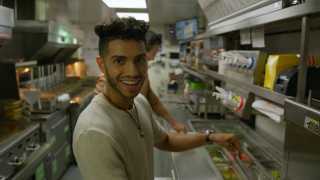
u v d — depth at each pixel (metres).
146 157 1.16
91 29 7.14
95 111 1.02
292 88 1.19
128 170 1.04
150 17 5.66
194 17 4.90
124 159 1.02
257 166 1.66
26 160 2.26
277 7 1.23
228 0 2.05
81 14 5.57
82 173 0.98
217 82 2.89
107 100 1.07
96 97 1.09
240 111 1.86
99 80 1.24
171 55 7.13
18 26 3.79
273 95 1.27
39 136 2.82
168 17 5.59
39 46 3.90
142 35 0.98
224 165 1.83
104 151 0.94
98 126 0.96
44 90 4.41
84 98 4.37
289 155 1.08
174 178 1.92
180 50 6.17
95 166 0.93
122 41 0.95
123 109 1.09
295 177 1.04
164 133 1.46
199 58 3.42
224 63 2.16
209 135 1.55
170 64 7.17
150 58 2.08
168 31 7.06
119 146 0.99
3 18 2.18
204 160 1.93
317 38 1.63
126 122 1.07
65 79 5.73
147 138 1.19
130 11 4.96
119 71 0.98
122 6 4.49
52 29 3.94
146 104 1.32
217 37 2.75
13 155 2.16
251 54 1.66
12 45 3.76
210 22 3.05
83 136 0.95
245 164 1.71
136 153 1.09
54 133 3.32
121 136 1.03
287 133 1.09
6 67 2.78
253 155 1.83
